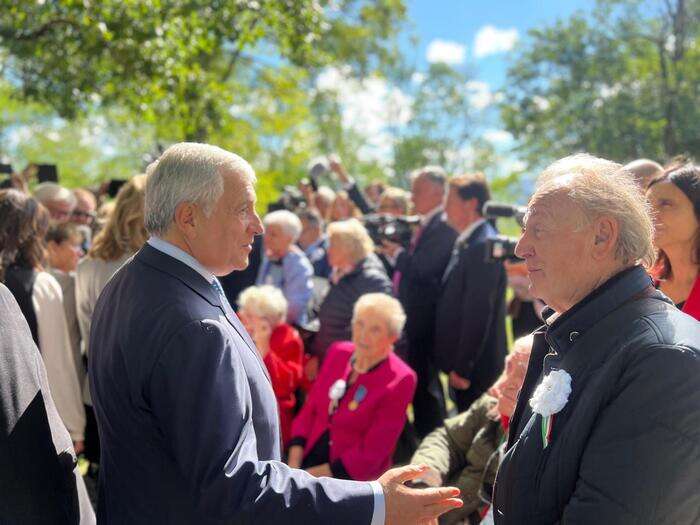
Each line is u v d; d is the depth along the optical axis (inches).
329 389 136.3
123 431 63.7
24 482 58.7
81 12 266.5
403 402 127.3
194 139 372.5
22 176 232.2
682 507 49.9
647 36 788.6
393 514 61.9
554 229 57.3
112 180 240.8
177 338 60.7
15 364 60.8
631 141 759.7
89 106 327.9
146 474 63.0
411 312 177.0
